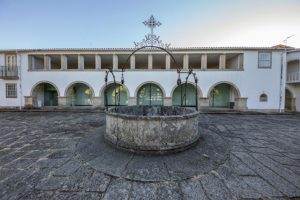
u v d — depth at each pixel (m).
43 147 5.70
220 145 5.72
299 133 7.81
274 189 3.40
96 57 18.19
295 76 18.11
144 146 4.77
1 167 4.30
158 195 3.22
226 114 14.67
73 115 13.45
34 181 3.66
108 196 3.19
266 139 6.76
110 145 5.32
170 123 4.79
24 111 16.03
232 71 17.38
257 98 17.28
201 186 3.49
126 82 17.98
